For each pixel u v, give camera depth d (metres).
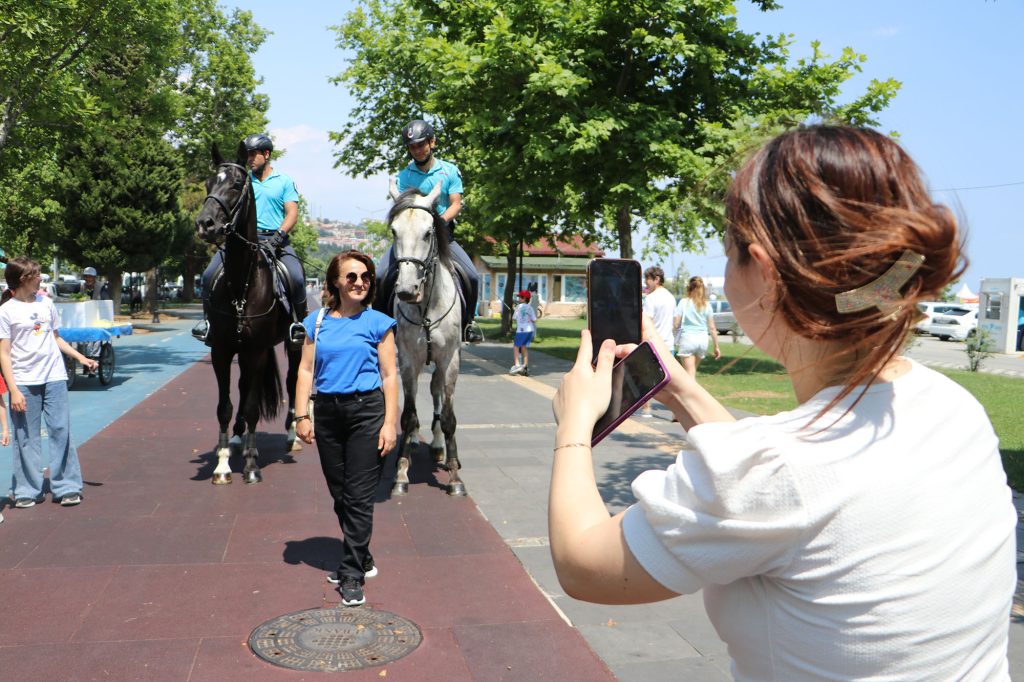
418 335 6.41
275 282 6.96
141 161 30.95
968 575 0.79
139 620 4.04
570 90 14.60
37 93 13.76
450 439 6.68
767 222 0.82
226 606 4.23
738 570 0.81
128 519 5.77
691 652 3.73
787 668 0.82
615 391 1.07
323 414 4.41
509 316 29.08
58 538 5.31
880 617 0.77
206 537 5.39
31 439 6.01
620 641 3.85
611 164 15.96
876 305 0.78
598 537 0.88
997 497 0.84
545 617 4.13
